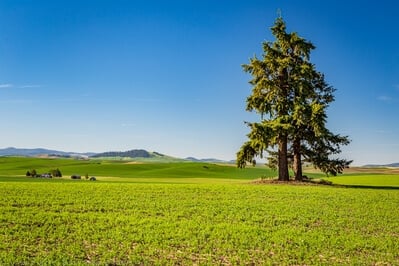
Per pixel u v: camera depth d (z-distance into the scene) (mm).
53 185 40500
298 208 29672
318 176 111312
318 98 49062
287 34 49906
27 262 15438
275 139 47188
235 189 40156
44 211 25594
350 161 48781
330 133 46781
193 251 18188
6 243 18000
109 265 15797
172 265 15938
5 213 24203
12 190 34500
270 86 48125
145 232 21031
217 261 16797
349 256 18391
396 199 36156
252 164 49344
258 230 22375
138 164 134875
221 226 22938
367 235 22438
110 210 27000
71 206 27766
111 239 19484
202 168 126188
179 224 23188
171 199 32438
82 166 127438
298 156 50469
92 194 33750
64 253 16938
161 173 108500
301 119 46000
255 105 48656
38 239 19188
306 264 17000
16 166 129125
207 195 35344
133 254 17281
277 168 52781
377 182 66500
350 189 43438
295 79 47688
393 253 19031
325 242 20422
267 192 38062
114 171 113250
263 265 16344
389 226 24812
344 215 27688
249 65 49844
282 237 21000
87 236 19828
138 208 27984
